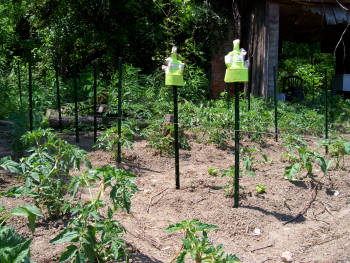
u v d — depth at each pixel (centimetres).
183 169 488
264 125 693
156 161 511
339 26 1329
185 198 396
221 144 593
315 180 450
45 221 323
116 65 1102
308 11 1009
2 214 318
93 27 1088
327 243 330
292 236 340
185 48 1080
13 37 1123
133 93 685
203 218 361
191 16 1095
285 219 369
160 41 1086
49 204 324
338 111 902
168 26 1096
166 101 753
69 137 626
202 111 670
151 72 1068
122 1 1038
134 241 315
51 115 703
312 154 444
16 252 193
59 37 1094
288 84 1434
